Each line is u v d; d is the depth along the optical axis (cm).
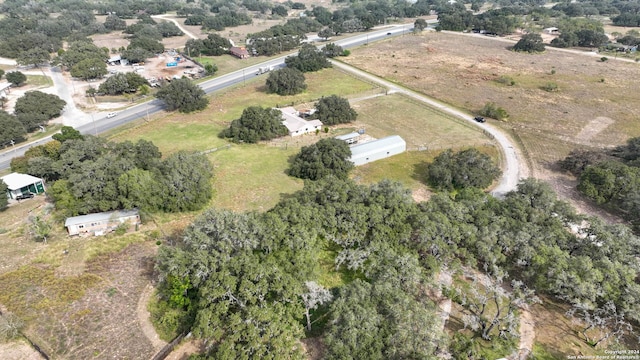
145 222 7306
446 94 13838
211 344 4522
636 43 19212
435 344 4444
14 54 17712
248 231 5706
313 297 4872
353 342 4253
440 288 5581
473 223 6225
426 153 9900
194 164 8194
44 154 8625
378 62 17700
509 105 12756
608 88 14000
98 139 8838
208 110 12638
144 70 16350
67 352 4784
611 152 9562
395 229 6084
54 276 5975
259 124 10381
